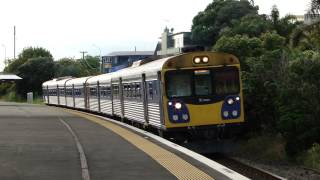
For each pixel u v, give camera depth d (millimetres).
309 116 21484
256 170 18141
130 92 25312
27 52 99312
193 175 11344
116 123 26031
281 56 24234
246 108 24797
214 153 21078
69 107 48188
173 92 19453
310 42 25766
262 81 24281
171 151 15180
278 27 38344
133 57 100062
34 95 86750
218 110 19688
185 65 19547
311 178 17281
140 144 16891
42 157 14055
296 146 21484
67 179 10938
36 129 22750
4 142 17594
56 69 90188
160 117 19938
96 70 104312
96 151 15242
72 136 19562
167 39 81812
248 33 38312
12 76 84938
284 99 22297
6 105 57062
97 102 35438
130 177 11141
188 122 19469
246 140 25109
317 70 21844
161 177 11141
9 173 11633
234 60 19875
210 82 19656
